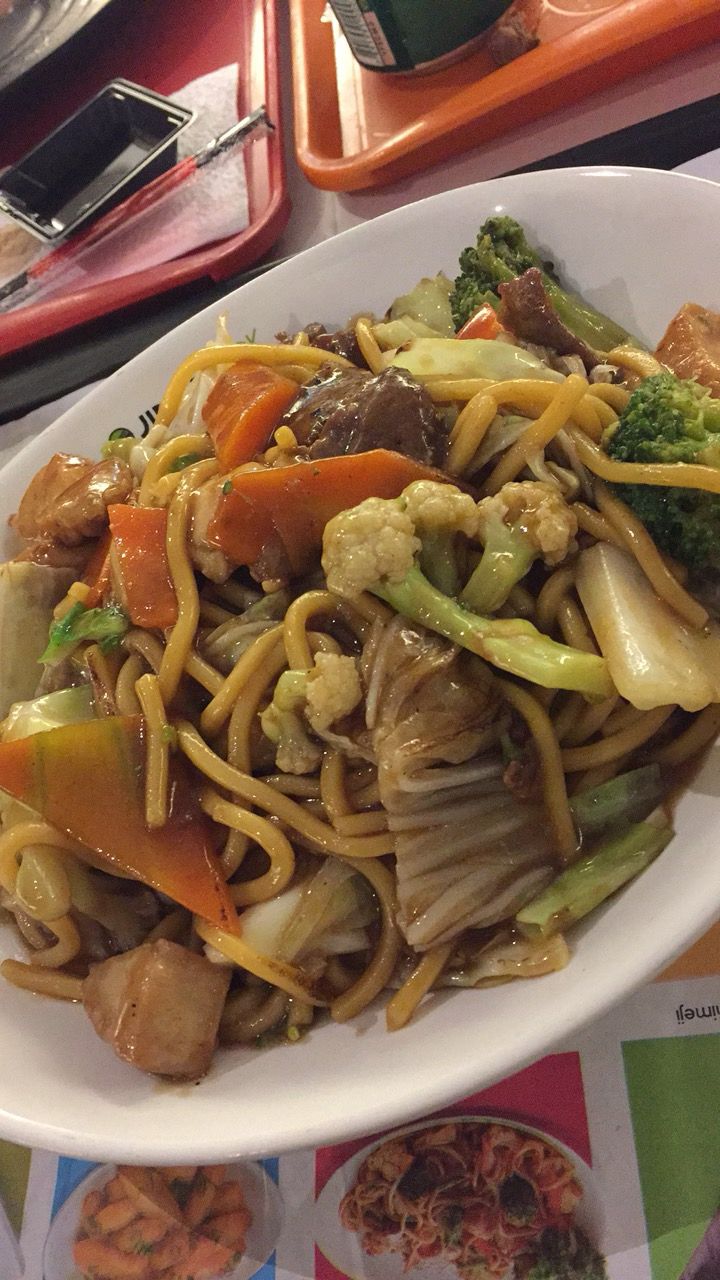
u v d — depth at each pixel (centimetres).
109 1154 26
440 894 28
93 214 50
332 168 45
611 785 28
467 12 43
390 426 30
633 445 28
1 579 36
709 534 27
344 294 39
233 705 31
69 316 48
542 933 26
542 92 42
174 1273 30
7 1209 32
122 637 33
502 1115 29
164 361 41
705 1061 28
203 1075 29
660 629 27
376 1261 29
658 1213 27
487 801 28
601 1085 29
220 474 32
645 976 24
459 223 37
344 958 30
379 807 29
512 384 30
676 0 38
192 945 31
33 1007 31
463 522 28
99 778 30
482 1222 28
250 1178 30
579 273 35
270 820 30
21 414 49
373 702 28
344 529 28
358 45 45
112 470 36
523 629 28
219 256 47
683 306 32
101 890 32
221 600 33
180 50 57
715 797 26
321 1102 25
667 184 32
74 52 57
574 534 29
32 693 36
